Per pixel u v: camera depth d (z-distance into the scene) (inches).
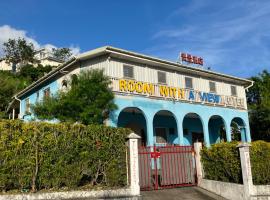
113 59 749.3
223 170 559.2
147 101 783.7
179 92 863.1
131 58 768.3
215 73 970.1
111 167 458.0
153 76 824.3
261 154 542.6
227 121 979.3
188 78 915.4
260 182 530.6
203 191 563.5
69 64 794.8
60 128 427.2
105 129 465.1
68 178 422.0
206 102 928.3
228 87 1037.2
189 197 522.6
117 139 473.1
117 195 438.9
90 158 442.3
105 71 732.7
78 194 411.8
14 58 3211.1
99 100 583.2
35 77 2425.0
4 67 3262.8
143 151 559.2
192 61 986.1
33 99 1036.5
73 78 649.6
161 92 819.4
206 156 596.7
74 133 436.5
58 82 881.5
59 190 411.8
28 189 397.4
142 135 870.4
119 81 736.3
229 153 546.0
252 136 1182.9
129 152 472.4
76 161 431.2
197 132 1024.9
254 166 529.0
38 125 413.4
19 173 392.2
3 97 1502.2
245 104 1067.9
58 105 593.3
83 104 577.9
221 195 542.0
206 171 594.9
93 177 444.8
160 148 578.2
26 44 3272.6
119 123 820.6
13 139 393.7
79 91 589.3
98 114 572.7
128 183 465.4
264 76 1270.9
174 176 580.7
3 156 383.6
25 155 398.0
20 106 1136.8
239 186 512.7
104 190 432.1
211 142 1079.0
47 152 412.8
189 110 876.0
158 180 567.8
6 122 393.4
